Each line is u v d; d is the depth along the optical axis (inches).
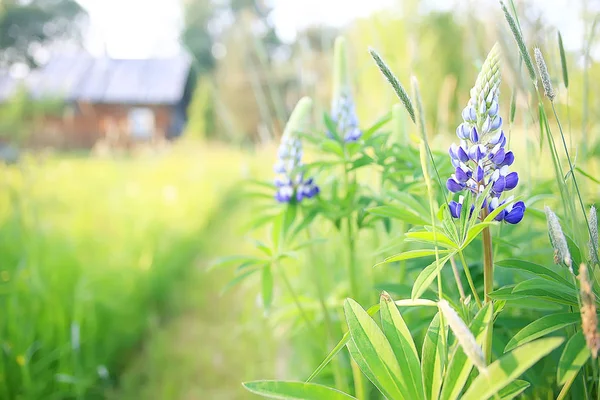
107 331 56.5
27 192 62.7
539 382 25.2
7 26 623.2
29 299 52.6
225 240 103.1
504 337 27.4
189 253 92.0
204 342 59.9
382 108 53.6
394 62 51.4
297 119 36.6
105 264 68.2
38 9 638.5
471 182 20.9
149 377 53.2
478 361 14.3
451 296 28.9
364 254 50.4
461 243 20.3
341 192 43.8
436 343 20.0
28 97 181.6
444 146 49.1
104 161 160.1
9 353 45.6
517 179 20.7
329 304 42.8
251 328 58.5
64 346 48.1
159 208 106.8
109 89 441.1
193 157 179.9
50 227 72.6
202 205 119.6
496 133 20.5
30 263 54.3
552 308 22.9
